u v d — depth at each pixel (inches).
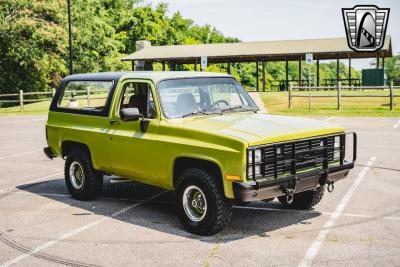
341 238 250.8
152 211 309.9
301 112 1034.1
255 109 303.7
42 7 1715.1
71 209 317.1
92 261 225.6
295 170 250.7
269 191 241.9
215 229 252.2
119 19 3267.7
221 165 241.8
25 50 1679.4
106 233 266.5
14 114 1194.6
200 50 1827.0
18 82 1873.8
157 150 273.1
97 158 318.3
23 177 427.5
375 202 320.5
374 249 234.1
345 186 366.9
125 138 292.5
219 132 246.8
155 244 246.7
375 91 1382.9
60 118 349.1
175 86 286.0
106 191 366.6
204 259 224.5
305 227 270.2
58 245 248.7
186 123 268.5
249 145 235.1
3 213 310.2
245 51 1706.4
